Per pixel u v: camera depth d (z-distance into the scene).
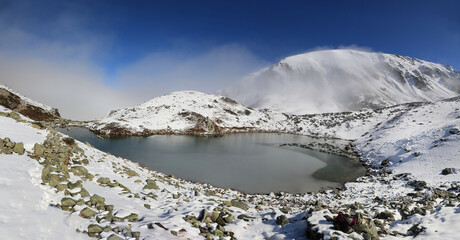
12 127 12.36
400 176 25.80
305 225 9.78
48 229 6.31
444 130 32.66
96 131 57.44
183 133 68.56
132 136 57.81
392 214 11.70
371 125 77.50
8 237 5.36
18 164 8.85
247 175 28.48
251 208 14.16
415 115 57.16
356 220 8.61
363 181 27.22
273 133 85.25
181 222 9.13
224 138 64.81
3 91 56.84
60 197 8.34
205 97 105.25
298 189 24.42
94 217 7.94
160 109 81.88
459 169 21.97
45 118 61.62
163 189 14.58
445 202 13.35
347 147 51.72
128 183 14.23
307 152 47.03
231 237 9.19
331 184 26.66
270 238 9.28
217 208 11.52
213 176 27.28
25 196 7.18
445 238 7.86
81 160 14.06
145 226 8.03
